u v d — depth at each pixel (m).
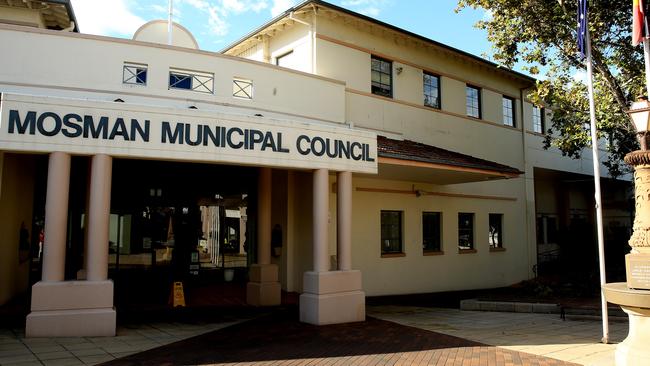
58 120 8.62
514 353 7.91
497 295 15.27
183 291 13.08
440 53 18.42
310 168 10.69
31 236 13.16
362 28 16.11
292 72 13.20
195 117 9.48
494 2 14.27
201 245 15.30
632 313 6.46
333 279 10.66
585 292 14.95
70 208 13.84
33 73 10.20
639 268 6.44
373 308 13.52
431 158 13.47
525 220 21.39
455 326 10.51
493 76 20.70
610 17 13.47
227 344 8.44
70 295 8.60
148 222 14.77
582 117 15.28
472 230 19.25
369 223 15.60
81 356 7.36
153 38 13.40
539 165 22.44
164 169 14.73
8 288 11.47
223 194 15.68
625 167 21.17
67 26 14.05
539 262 23.19
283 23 15.73
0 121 8.31
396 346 8.39
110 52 10.83
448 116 18.45
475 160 16.34
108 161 8.91
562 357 7.65
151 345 8.26
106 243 8.92
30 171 12.83
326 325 10.28
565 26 13.66
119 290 14.09
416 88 17.52
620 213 29.69
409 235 16.70
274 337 9.06
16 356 7.27
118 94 10.79
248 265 15.84
